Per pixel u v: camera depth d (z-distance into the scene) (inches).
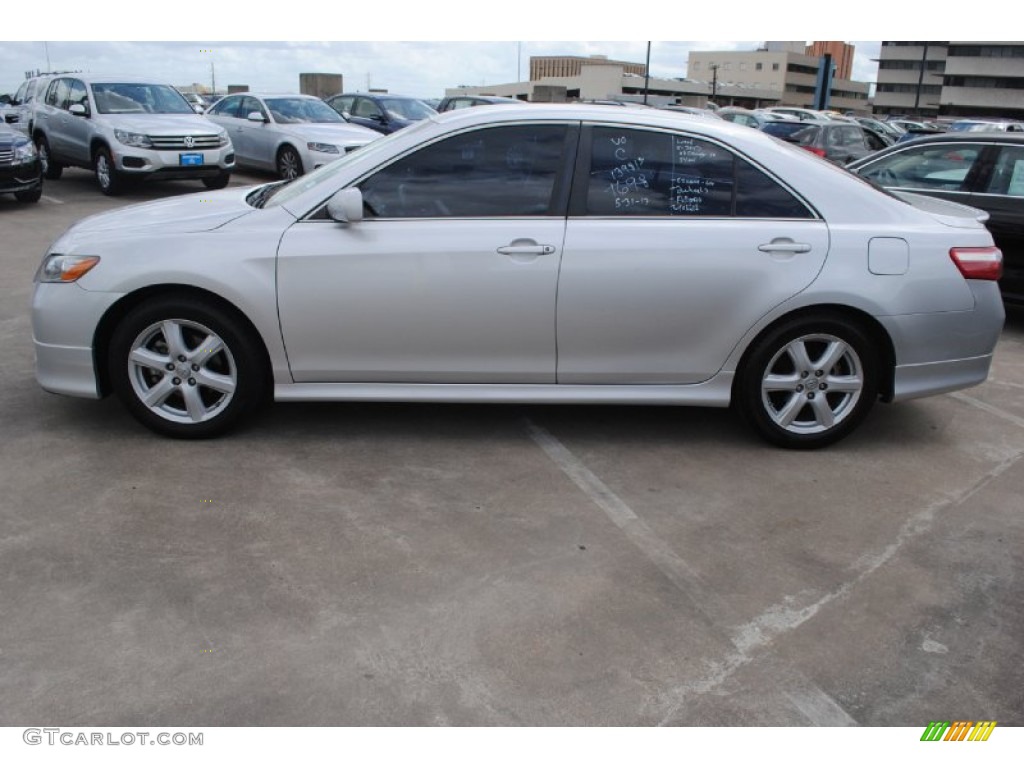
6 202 482.9
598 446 173.8
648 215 161.9
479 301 159.2
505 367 164.7
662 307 161.2
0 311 255.8
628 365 165.6
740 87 4788.4
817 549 137.9
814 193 163.9
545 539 137.6
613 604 121.0
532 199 160.9
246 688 102.3
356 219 154.5
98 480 151.3
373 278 157.9
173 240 159.3
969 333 169.3
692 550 136.0
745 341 164.6
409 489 152.5
